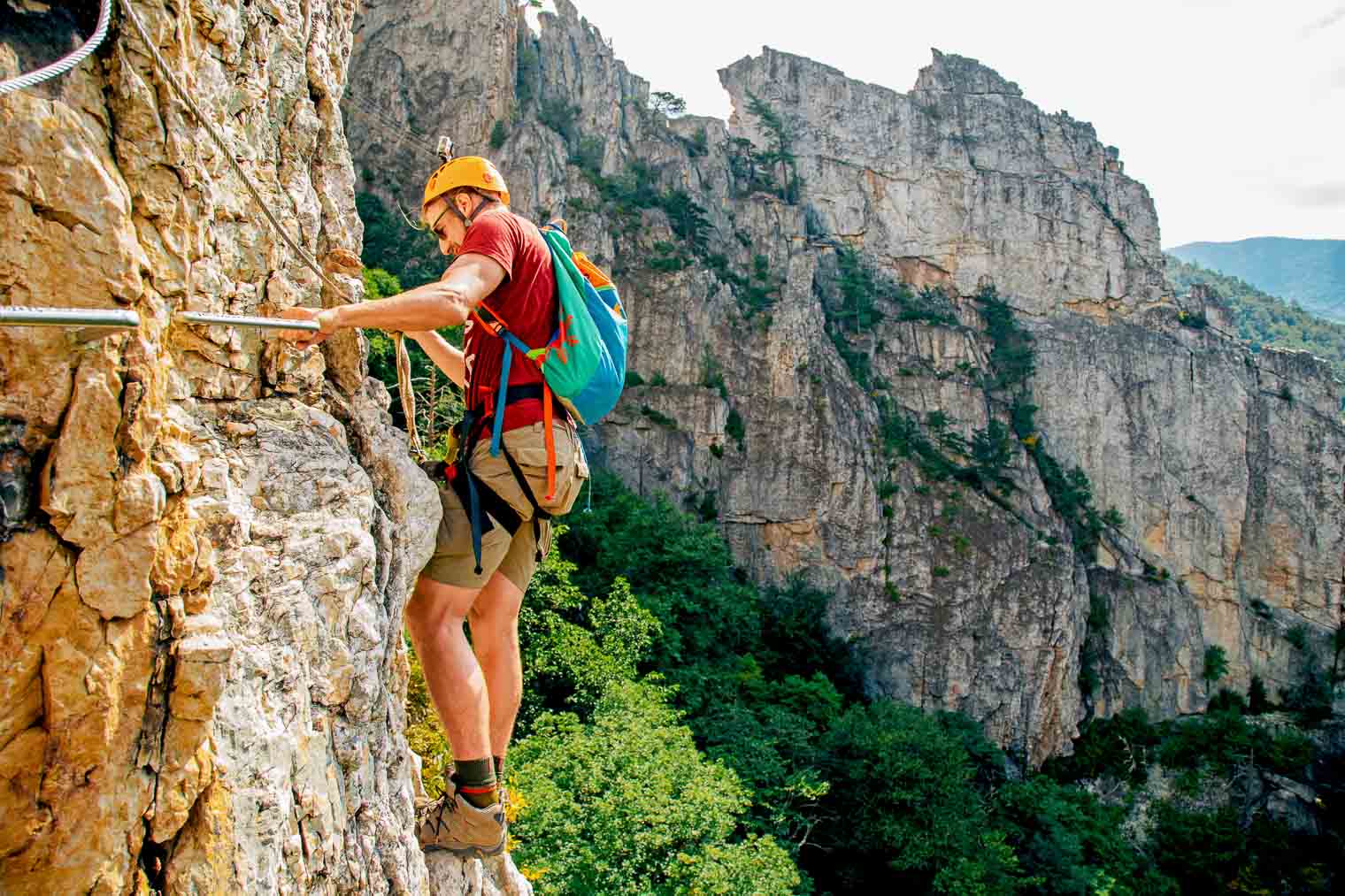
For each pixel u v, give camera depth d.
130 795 2.75
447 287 3.69
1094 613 72.31
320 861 3.59
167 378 3.04
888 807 40.41
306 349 4.18
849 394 72.94
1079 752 65.50
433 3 78.06
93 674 2.62
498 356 4.20
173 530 2.90
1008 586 66.81
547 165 73.69
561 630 35.59
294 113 4.61
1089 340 84.69
